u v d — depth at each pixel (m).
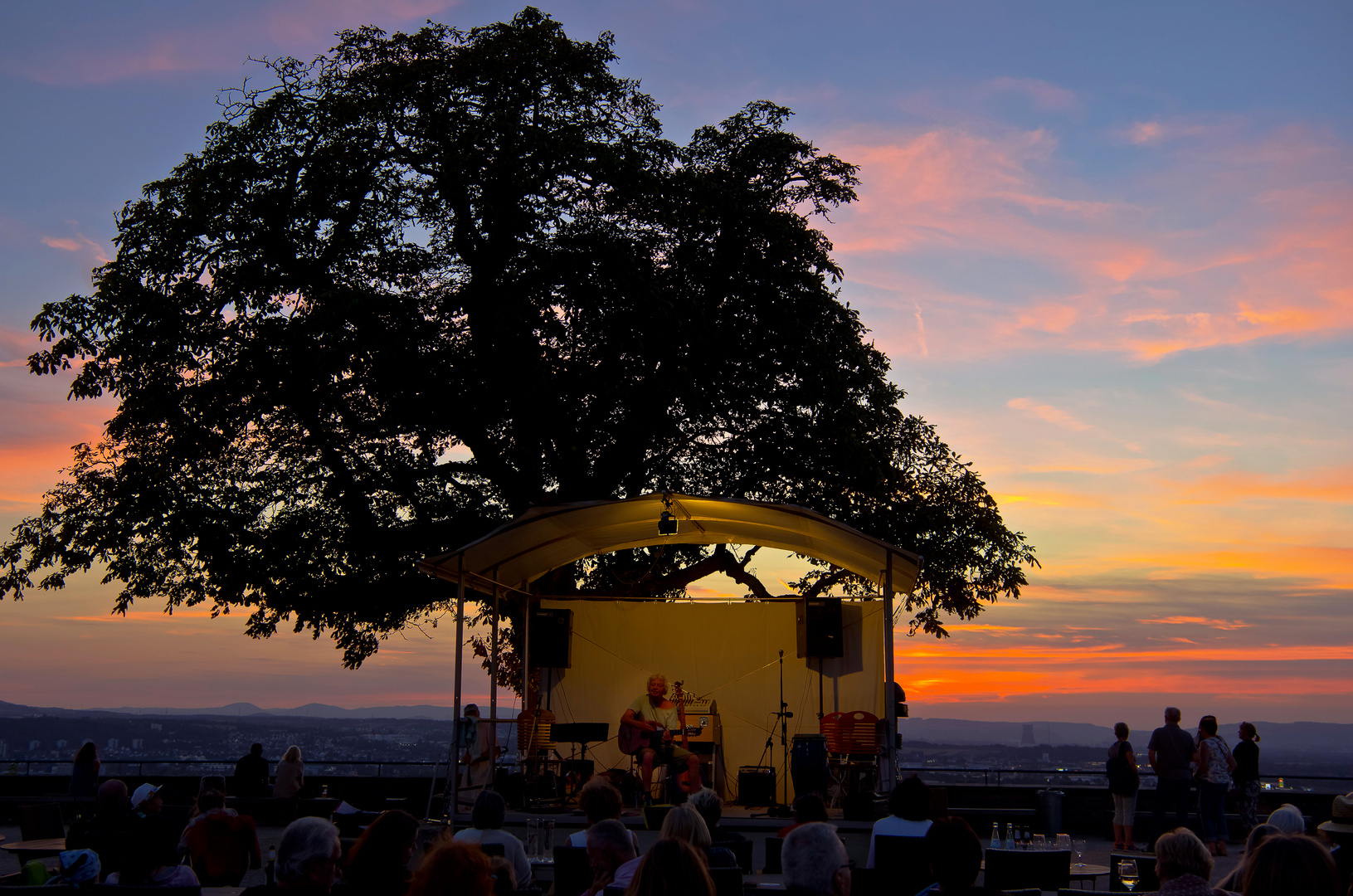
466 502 21.17
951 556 21.50
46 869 7.83
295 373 19.27
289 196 19.28
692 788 14.82
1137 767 15.38
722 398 21.83
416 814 16.36
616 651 18.50
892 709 14.55
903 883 6.51
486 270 20.06
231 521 20.11
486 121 19.52
